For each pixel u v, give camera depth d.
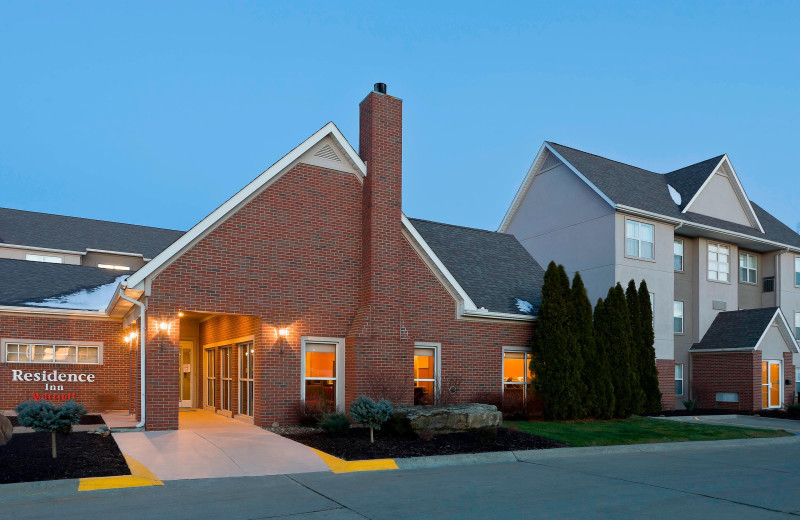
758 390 27.03
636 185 29.39
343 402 17.16
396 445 13.43
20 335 18.50
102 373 19.52
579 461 13.40
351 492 9.67
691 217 28.94
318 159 17.55
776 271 32.56
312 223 17.28
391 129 18.33
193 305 15.44
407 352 17.66
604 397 20.55
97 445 12.73
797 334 32.81
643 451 15.34
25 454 11.30
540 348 20.44
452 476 11.20
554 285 20.69
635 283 26.83
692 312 29.75
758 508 9.06
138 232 36.91
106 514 8.14
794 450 16.03
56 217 35.38
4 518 7.90
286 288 16.69
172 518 7.97
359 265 17.88
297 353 16.61
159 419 14.90
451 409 14.90
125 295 14.91
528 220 31.31
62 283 21.69
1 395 18.06
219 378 19.72
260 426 15.93
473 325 19.81
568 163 28.70
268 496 9.37
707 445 16.47
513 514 8.39
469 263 23.14
